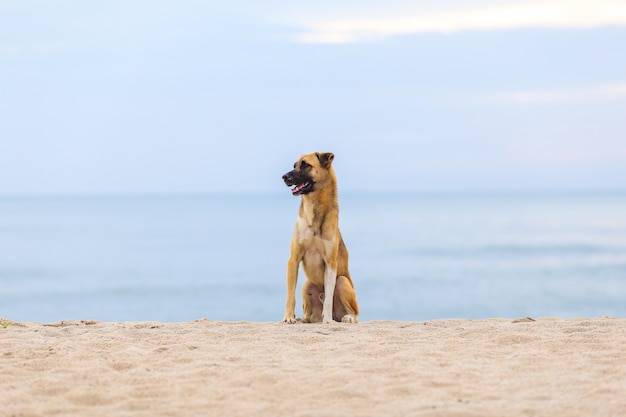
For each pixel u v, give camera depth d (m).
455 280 45.81
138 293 42.25
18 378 6.31
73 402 5.63
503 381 6.11
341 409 5.34
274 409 5.37
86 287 44.88
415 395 5.70
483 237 81.81
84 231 102.00
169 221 133.38
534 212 162.50
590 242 72.00
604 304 34.84
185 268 54.94
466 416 5.10
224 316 33.88
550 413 5.20
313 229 10.17
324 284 10.41
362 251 66.75
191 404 5.49
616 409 5.26
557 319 10.09
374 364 6.70
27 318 33.38
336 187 10.27
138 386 6.00
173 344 7.98
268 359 7.01
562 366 6.63
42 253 67.50
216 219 141.62
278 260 60.19
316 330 8.98
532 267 52.03
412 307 35.34
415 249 67.88
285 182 10.02
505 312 33.19
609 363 6.71
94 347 7.76
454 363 6.80
